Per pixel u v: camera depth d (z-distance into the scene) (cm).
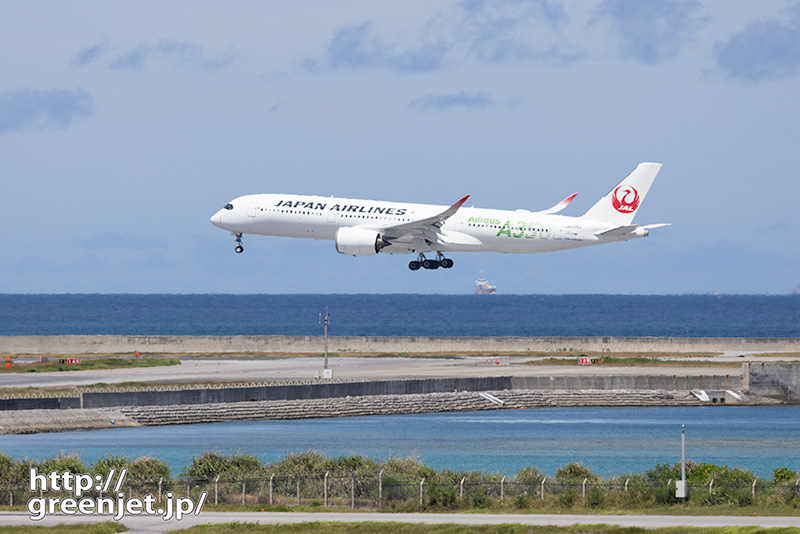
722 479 12925
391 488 12794
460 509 11850
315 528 10094
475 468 17662
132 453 18075
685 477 12888
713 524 10438
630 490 12625
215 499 12350
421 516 11131
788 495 12294
